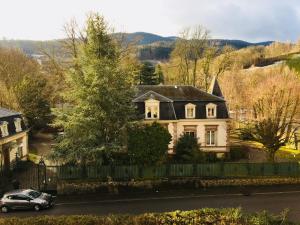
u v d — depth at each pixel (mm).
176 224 22859
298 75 59375
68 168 35375
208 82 74812
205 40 72562
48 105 57562
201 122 45125
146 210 29844
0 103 53688
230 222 22766
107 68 33344
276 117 41594
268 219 23203
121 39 55125
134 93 36656
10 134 41125
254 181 36938
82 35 52062
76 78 34281
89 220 22750
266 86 45594
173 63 82125
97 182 34688
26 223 22500
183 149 41062
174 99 45312
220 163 37562
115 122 34969
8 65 67938
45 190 34219
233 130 61875
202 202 31984
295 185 37281
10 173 37719
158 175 36562
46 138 58125
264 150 49688
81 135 33906
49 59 58281
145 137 35562
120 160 37156
